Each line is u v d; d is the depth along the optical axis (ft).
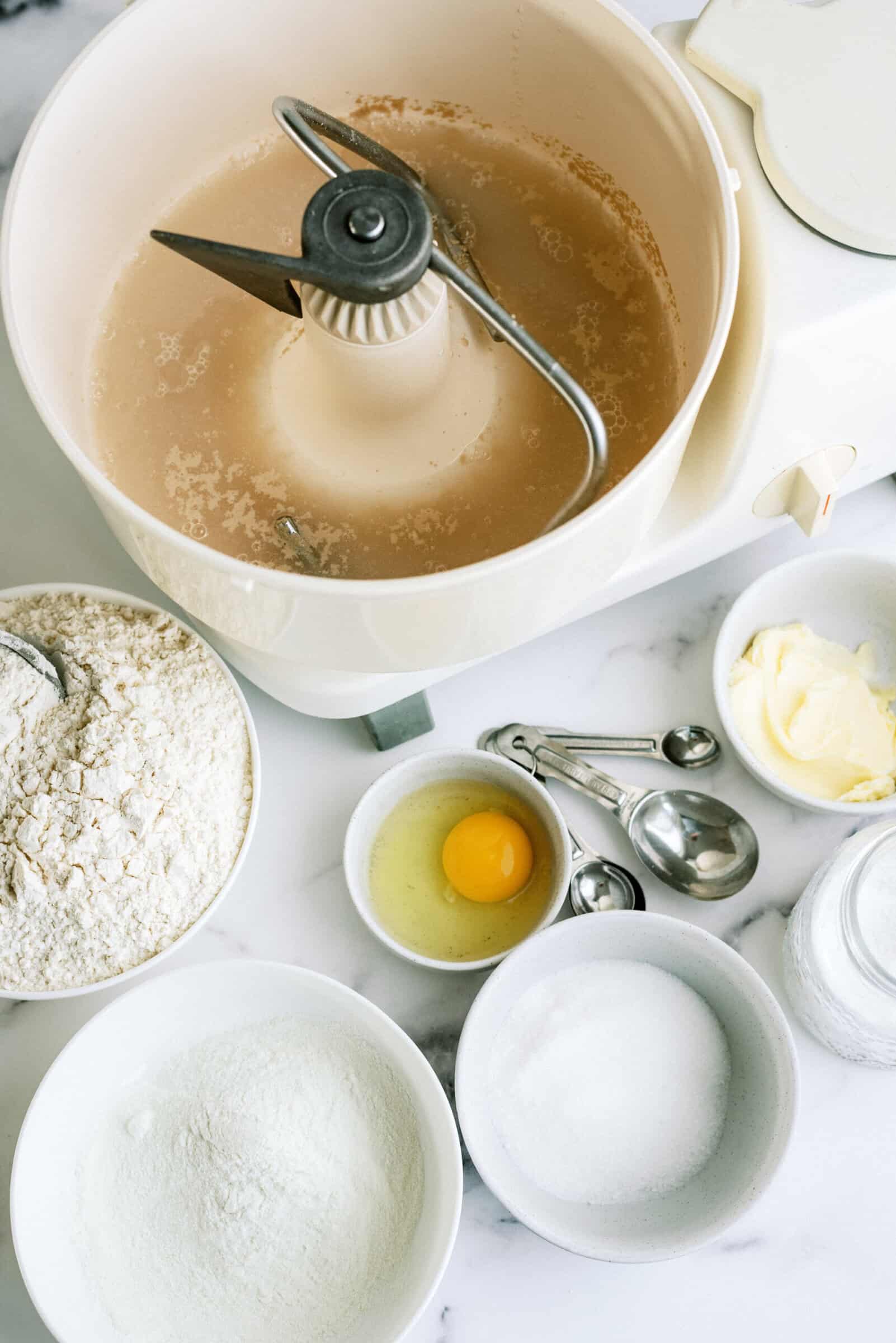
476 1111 2.43
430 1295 2.35
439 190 2.47
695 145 2.20
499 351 2.37
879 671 2.77
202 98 2.38
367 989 2.65
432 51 2.41
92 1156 2.55
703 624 2.81
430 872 2.70
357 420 2.31
